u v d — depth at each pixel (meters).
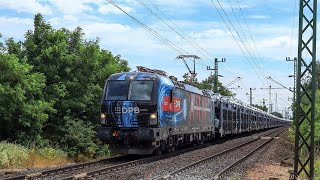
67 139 23.84
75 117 26.61
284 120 142.50
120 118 20.36
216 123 35.91
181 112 24.28
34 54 24.75
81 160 22.91
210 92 35.56
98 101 27.47
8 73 20.59
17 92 20.22
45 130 25.08
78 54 27.03
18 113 21.34
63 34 25.44
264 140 41.62
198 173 15.83
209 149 28.11
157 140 20.22
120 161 20.09
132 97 20.41
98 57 27.45
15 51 24.69
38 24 25.44
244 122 51.06
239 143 35.94
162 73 23.11
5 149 17.69
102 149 25.25
